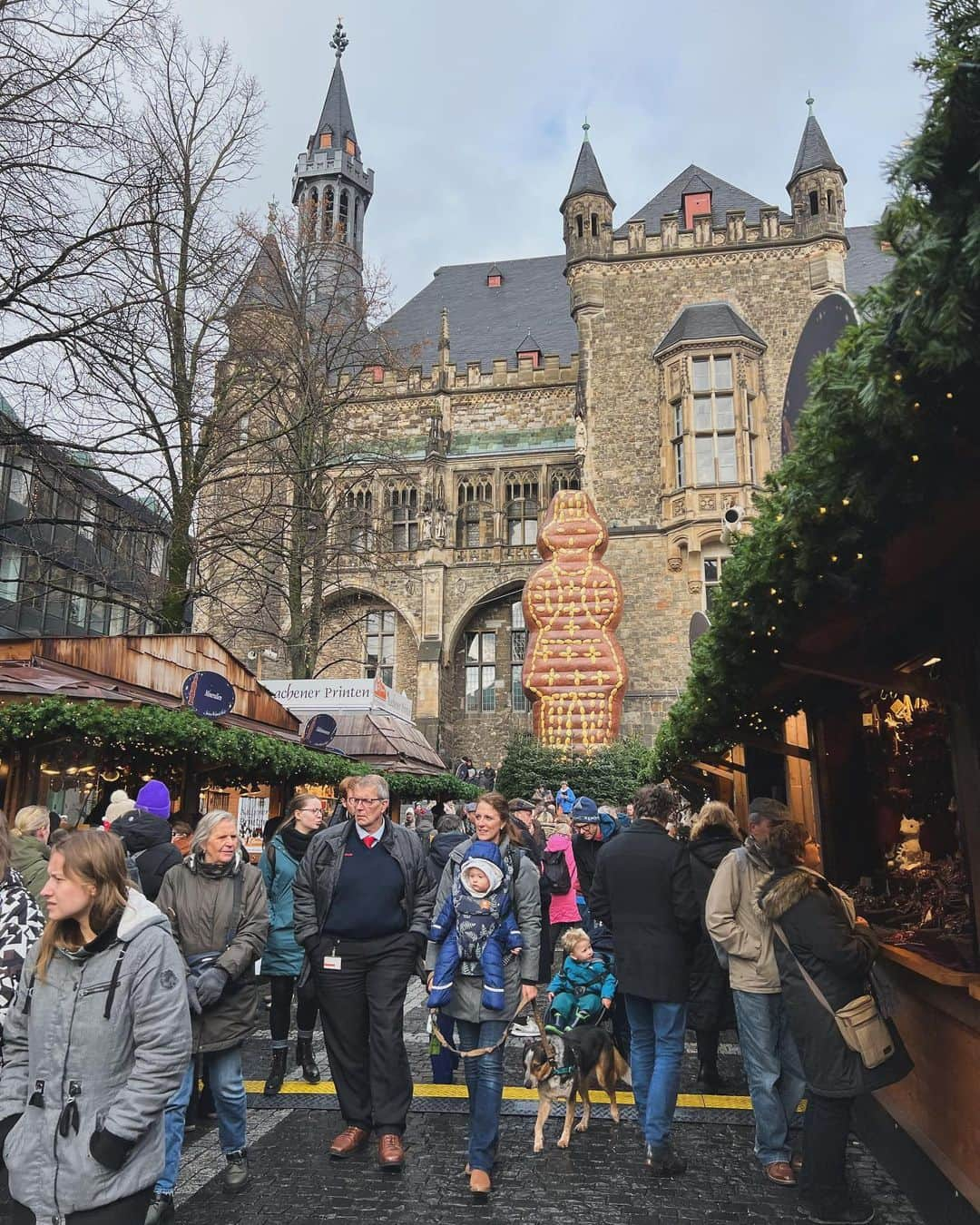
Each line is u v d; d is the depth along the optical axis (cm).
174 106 1683
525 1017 764
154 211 1379
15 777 901
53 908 286
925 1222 422
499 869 486
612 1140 541
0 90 1148
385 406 4028
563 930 855
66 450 1335
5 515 2083
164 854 552
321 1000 523
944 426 308
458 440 3950
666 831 530
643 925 505
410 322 4625
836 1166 425
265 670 3597
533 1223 425
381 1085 499
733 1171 489
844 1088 423
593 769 2500
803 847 468
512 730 3750
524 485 3891
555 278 4681
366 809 526
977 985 411
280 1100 614
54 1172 270
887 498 357
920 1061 531
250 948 459
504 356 4231
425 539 3794
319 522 2292
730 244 3272
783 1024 504
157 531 1535
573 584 2706
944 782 609
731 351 3127
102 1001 283
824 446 357
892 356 283
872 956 442
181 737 869
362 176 5309
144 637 1151
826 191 3244
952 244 243
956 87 238
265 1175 480
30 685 880
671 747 1180
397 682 3803
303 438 2228
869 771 759
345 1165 495
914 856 668
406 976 521
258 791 1451
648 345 3262
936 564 493
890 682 543
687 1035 827
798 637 566
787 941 446
